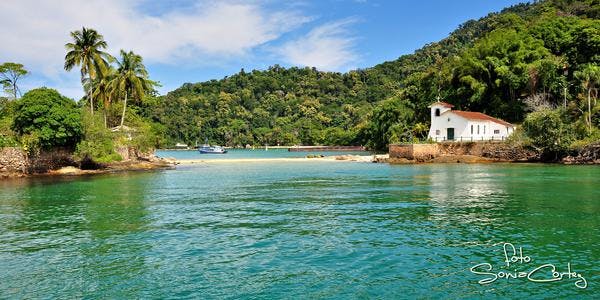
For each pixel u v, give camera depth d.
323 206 28.77
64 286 14.05
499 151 75.81
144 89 86.44
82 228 22.36
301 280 14.35
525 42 110.62
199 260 16.59
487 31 169.00
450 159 75.56
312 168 67.56
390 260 16.39
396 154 80.38
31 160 55.16
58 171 57.78
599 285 13.94
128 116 97.56
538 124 71.38
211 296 13.09
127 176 54.97
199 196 34.53
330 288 13.65
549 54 104.00
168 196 34.59
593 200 29.89
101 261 16.61
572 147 67.56
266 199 32.53
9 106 68.69
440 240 19.25
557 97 97.50
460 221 23.31
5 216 25.84
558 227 21.67
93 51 71.06
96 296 13.21
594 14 140.62
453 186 39.34
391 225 22.39
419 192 35.41
